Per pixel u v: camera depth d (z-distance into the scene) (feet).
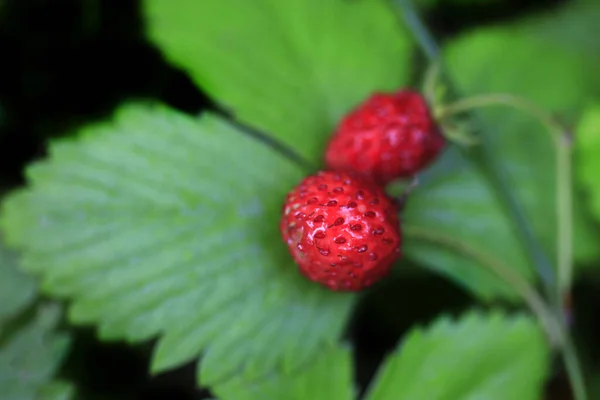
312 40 0.69
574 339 0.72
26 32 0.71
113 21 0.71
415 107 0.63
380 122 0.62
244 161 0.65
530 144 0.71
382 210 0.59
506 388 0.65
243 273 0.64
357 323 0.72
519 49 0.72
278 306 0.63
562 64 0.73
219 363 0.62
